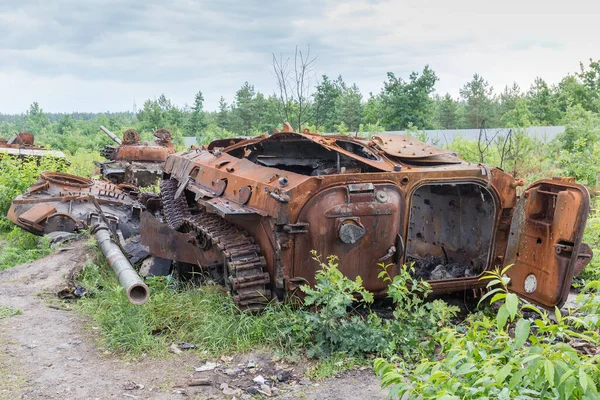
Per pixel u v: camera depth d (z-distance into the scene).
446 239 7.35
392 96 27.09
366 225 5.75
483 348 3.47
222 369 5.07
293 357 5.21
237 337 5.48
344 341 5.25
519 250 5.98
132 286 5.64
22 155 17.02
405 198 5.95
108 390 4.66
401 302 5.52
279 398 4.52
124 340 5.55
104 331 5.87
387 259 5.92
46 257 8.87
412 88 27.02
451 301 6.74
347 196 5.68
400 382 3.39
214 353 5.36
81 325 6.18
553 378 2.82
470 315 5.95
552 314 6.14
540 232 5.73
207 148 9.62
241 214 5.84
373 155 6.43
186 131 39.84
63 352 5.44
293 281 5.71
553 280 5.54
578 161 11.89
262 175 6.39
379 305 6.39
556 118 27.81
